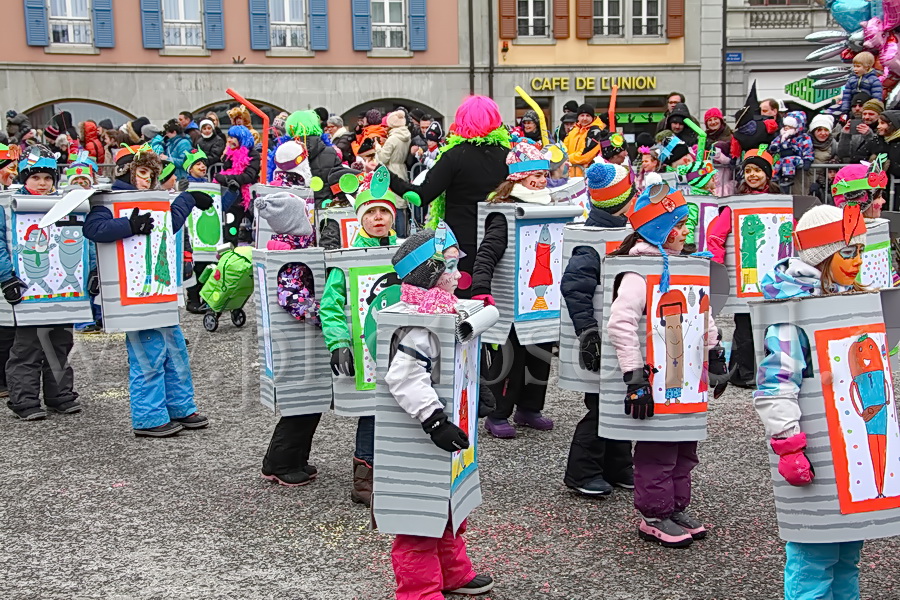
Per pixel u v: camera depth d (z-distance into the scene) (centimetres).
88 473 577
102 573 436
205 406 728
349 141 1395
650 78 2744
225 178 1200
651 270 438
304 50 2616
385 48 2667
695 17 2734
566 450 606
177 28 2541
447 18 2673
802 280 351
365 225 499
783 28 2745
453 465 370
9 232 680
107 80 2500
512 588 413
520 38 2709
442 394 360
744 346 746
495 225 602
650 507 452
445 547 398
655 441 445
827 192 1145
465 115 623
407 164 1440
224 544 467
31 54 2447
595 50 2733
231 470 577
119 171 661
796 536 346
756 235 730
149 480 562
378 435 368
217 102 2578
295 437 545
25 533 485
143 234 629
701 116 2777
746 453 587
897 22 1349
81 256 694
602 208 508
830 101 2377
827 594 351
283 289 514
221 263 643
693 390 446
